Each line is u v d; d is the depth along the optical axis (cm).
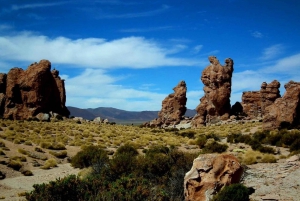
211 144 3278
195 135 5538
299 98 4719
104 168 1881
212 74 7762
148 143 4216
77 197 1222
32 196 1204
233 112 8388
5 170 2352
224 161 1244
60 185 1244
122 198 1171
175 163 1797
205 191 1180
